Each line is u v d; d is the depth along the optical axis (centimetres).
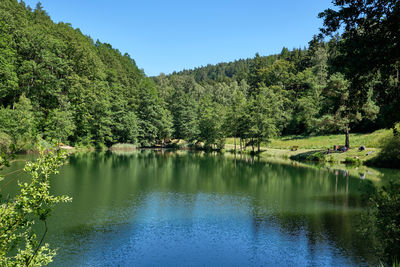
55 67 5662
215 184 2644
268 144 6862
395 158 3531
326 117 4484
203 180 2844
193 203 1931
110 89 7894
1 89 4434
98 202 1886
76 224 1460
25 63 5041
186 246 1231
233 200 2033
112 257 1114
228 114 6850
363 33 1002
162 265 1059
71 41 6925
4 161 439
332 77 4262
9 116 4044
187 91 14275
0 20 5047
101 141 6981
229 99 11506
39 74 5306
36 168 454
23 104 4338
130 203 1886
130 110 8300
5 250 446
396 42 916
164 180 2777
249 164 4244
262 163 4394
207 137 7388
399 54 922
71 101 6125
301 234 1373
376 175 3066
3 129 3778
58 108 5488
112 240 1275
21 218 442
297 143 6400
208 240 1297
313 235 1357
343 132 6606
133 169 3444
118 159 4584
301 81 9594
